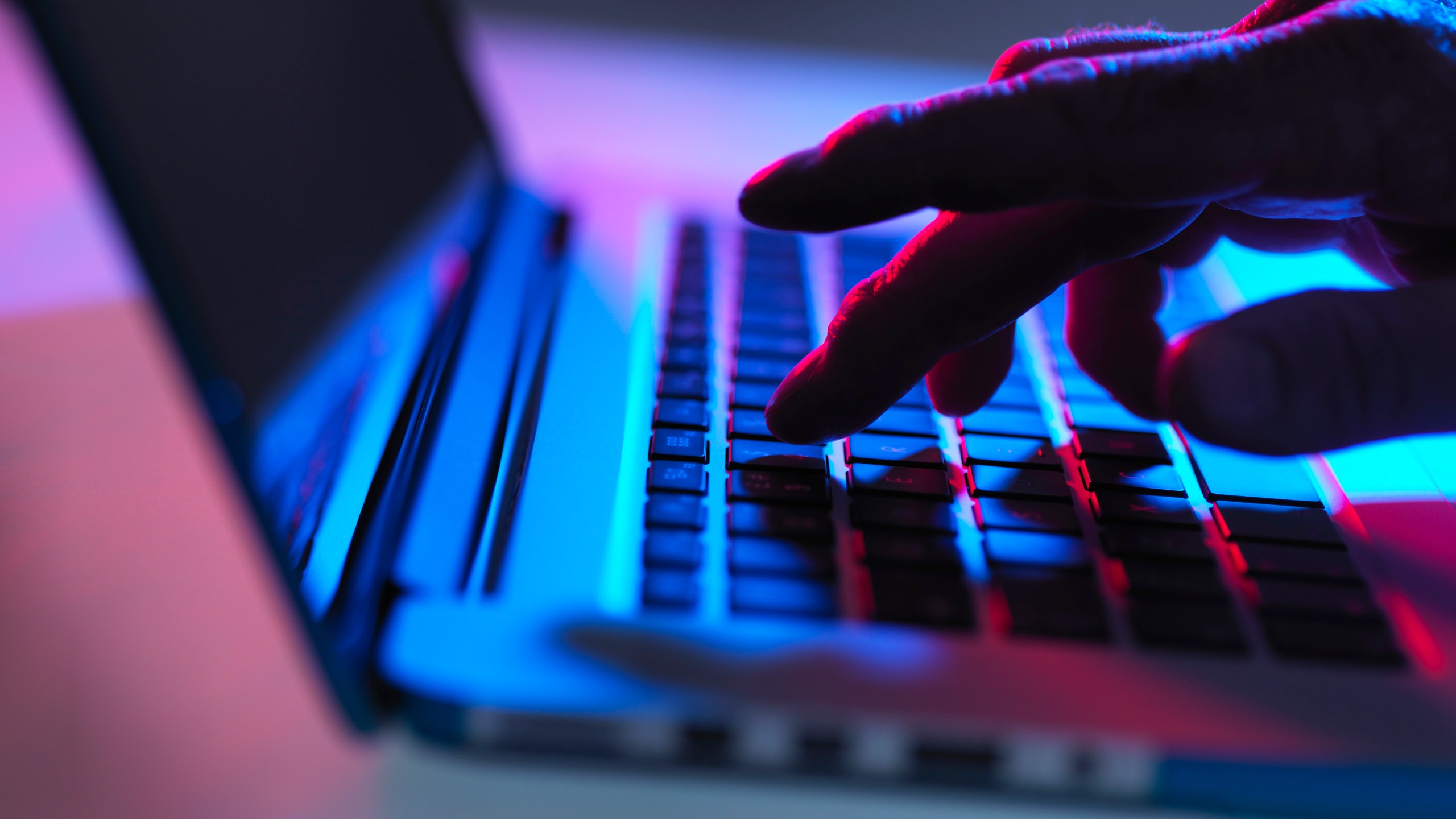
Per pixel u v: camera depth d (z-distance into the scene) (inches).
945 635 9.8
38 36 7.9
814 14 33.7
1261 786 9.2
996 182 10.2
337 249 12.5
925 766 9.3
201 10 10.4
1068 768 9.2
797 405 12.1
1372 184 10.9
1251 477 12.4
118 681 10.4
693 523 11.0
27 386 14.7
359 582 9.9
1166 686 9.5
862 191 10.3
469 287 16.7
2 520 12.3
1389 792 9.2
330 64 13.6
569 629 9.7
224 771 9.5
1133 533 11.3
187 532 12.3
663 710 9.0
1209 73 10.4
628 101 29.1
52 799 9.1
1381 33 10.8
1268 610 10.4
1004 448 12.7
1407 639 10.1
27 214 19.9
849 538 11.0
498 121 26.5
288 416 10.1
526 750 9.5
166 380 15.1
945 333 12.3
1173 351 10.0
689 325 15.7
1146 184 10.2
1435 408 10.3
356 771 9.5
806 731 9.1
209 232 9.4
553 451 12.1
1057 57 12.9
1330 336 9.8
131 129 8.4
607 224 19.3
